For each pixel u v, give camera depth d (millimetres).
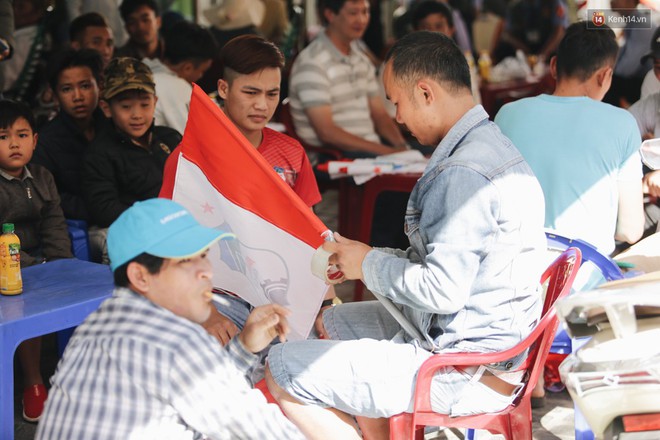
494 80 8562
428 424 2543
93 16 6211
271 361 2613
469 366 2521
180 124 5090
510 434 2584
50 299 3021
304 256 2861
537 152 3457
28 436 3426
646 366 2246
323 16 5777
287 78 6832
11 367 2814
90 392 2031
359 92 5938
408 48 2551
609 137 3389
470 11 9797
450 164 2428
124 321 2062
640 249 3512
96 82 4633
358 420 2766
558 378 3705
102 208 4262
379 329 2904
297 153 3400
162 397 2014
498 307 2506
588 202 3416
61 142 4539
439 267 2383
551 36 9352
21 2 6441
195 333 2064
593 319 2283
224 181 2906
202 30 5582
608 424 2295
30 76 6418
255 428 2086
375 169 4730
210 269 2158
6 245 3039
